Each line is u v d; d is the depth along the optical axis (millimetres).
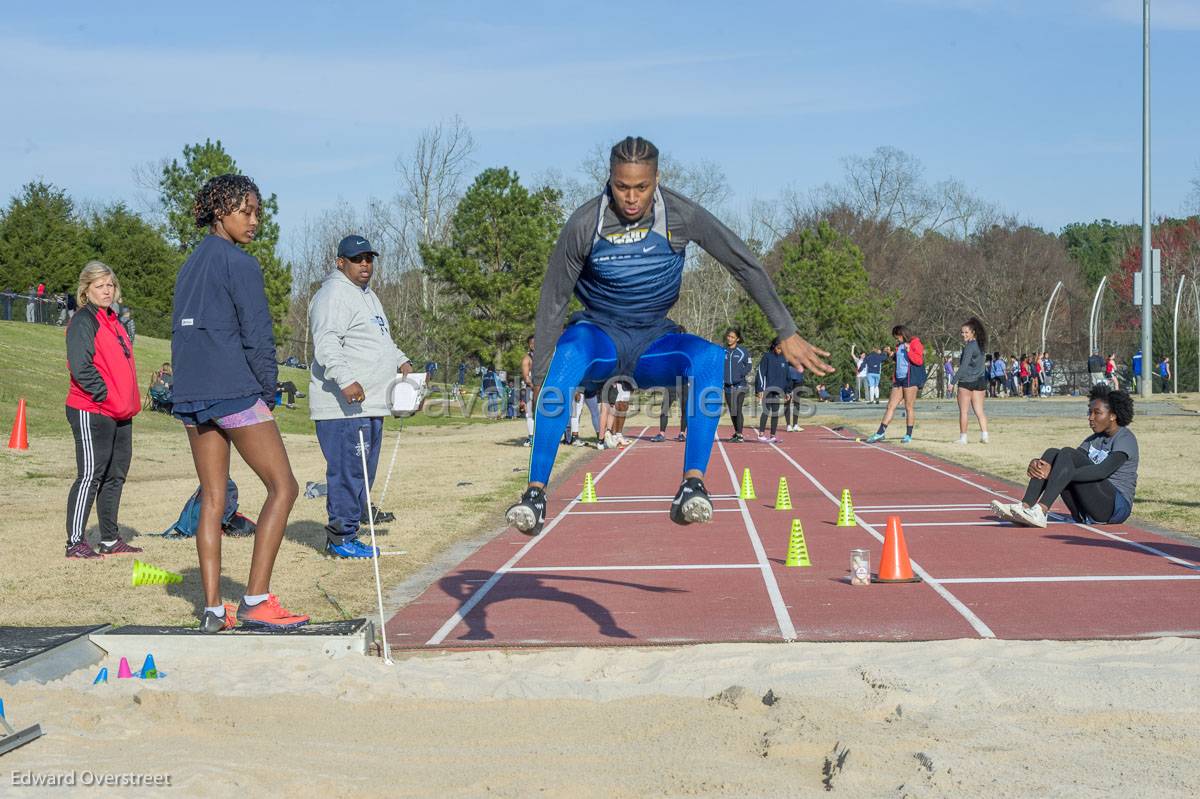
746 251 4750
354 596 7355
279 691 4816
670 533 10414
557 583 7887
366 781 3674
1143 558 8500
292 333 66375
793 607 6926
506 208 41094
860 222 73688
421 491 13867
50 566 8180
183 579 7672
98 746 4051
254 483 14969
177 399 5523
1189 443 18797
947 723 4227
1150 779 3611
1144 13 34594
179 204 49750
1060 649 5574
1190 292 69562
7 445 19000
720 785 3615
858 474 15805
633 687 4895
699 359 4742
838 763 3773
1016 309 69000
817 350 4816
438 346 43875
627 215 4660
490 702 4656
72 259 57031
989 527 10383
